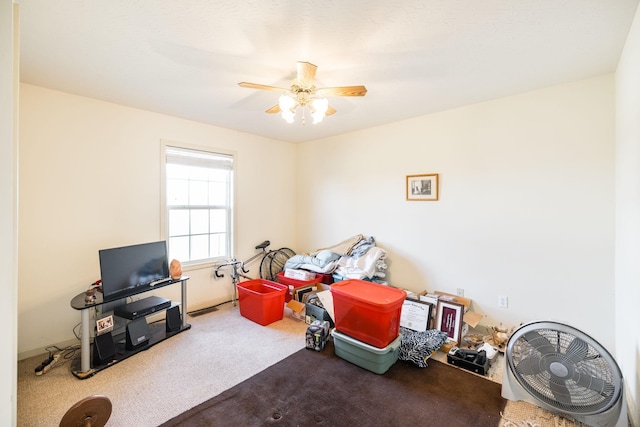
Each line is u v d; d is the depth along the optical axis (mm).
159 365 2322
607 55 1977
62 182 2619
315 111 2168
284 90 2092
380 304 2152
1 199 1056
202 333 2906
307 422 1726
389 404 1880
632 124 1729
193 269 3559
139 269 2684
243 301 3326
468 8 1496
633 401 1729
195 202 3674
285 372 2238
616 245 2217
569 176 2432
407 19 1589
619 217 2107
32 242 2479
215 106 2996
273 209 4488
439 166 3191
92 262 2789
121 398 1927
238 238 4035
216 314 3430
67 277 2652
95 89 2553
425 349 2342
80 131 2707
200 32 1709
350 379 2150
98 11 1509
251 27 1662
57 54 1959
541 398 1753
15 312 1298
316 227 4535
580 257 2396
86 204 2754
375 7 1484
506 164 2748
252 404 1878
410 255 3459
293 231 4801
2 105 1045
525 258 2666
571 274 2441
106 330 2355
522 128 2650
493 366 2338
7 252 1072
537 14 1547
